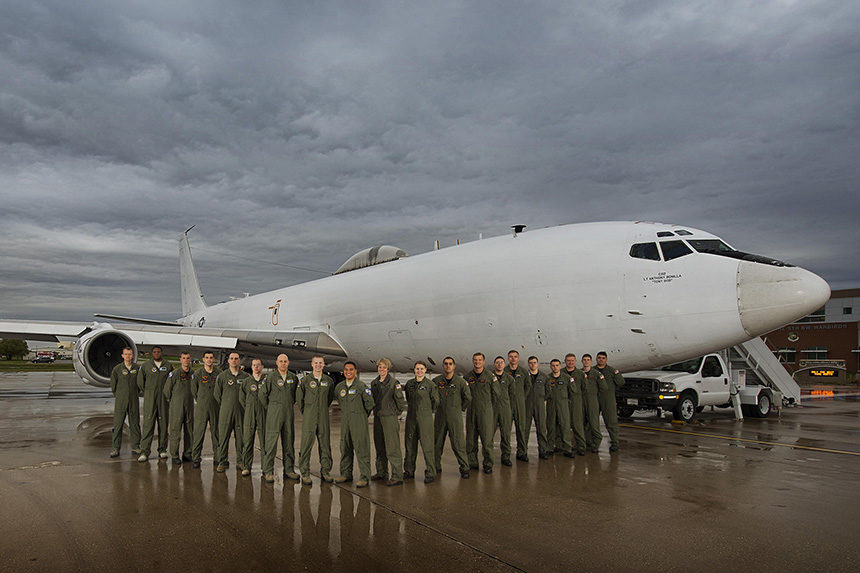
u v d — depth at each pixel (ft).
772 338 191.31
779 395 59.11
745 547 18.21
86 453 34.09
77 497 23.82
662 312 36.29
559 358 40.83
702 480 27.73
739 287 34.58
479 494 24.93
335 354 60.13
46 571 16.03
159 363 32.78
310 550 17.78
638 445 38.70
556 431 35.70
